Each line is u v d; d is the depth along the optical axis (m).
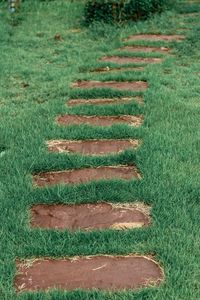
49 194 4.71
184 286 3.59
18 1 13.02
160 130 5.99
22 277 3.77
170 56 9.16
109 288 3.61
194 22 11.55
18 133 6.06
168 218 4.32
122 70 8.49
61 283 3.69
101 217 4.43
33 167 5.24
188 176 4.97
